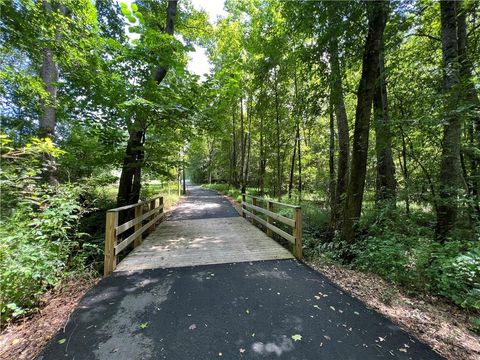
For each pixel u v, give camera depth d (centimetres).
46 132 594
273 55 820
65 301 287
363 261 408
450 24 444
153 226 668
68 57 507
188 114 582
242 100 1652
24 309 255
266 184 1598
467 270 290
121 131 634
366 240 447
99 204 765
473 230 391
